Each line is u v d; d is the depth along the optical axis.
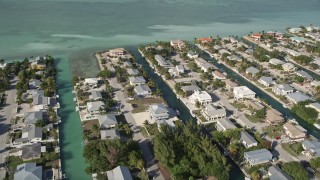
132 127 155.88
